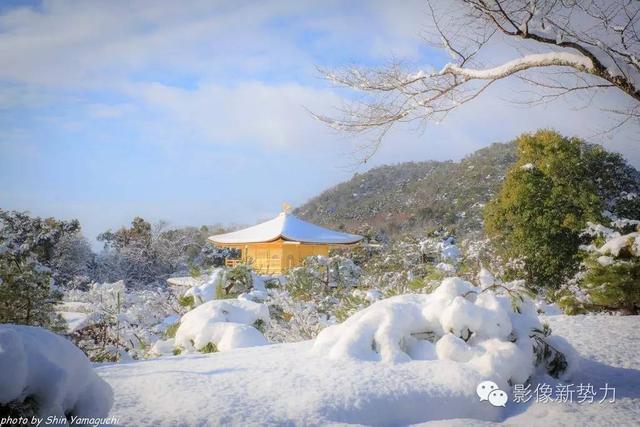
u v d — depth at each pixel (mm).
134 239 40688
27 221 28281
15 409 2502
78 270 34750
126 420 3301
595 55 6297
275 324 8320
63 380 2670
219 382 4168
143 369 4879
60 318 9438
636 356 5828
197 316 6852
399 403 3891
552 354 5133
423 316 5180
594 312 9859
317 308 9531
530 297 5598
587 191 20047
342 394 3848
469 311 4961
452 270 9000
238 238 28656
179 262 41281
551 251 19641
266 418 3447
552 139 21141
